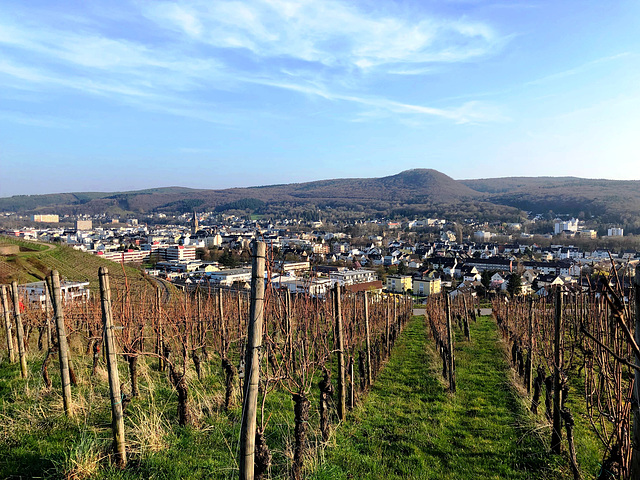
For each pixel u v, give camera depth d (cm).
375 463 683
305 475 608
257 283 449
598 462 691
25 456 611
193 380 1035
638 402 295
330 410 897
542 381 968
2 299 1164
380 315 2014
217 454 649
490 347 1827
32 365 1116
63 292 1606
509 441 796
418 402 1029
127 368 1146
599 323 573
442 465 706
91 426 702
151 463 605
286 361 657
